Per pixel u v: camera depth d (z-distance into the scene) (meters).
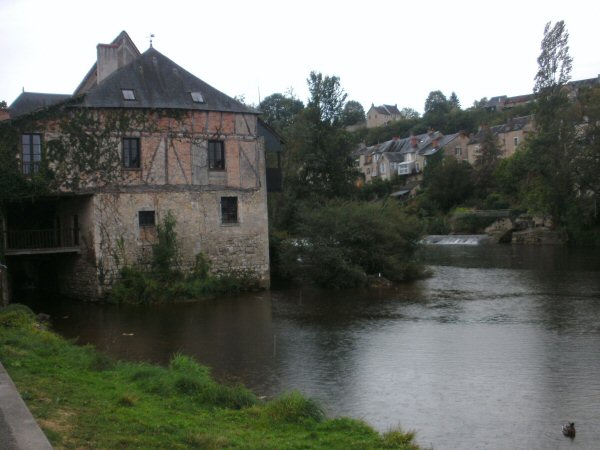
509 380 12.41
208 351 15.17
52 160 22.00
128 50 27.89
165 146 23.88
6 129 21.27
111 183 22.94
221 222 25.03
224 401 9.55
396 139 100.75
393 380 12.51
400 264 29.27
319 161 41.28
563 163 49.00
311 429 8.62
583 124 50.38
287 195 38.66
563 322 18.25
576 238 49.78
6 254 21.80
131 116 23.28
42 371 9.43
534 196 53.81
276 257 31.03
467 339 16.25
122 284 22.91
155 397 9.16
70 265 24.33
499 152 71.38
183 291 23.39
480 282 28.31
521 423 10.01
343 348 15.41
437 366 13.59
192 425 7.77
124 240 23.12
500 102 117.12
